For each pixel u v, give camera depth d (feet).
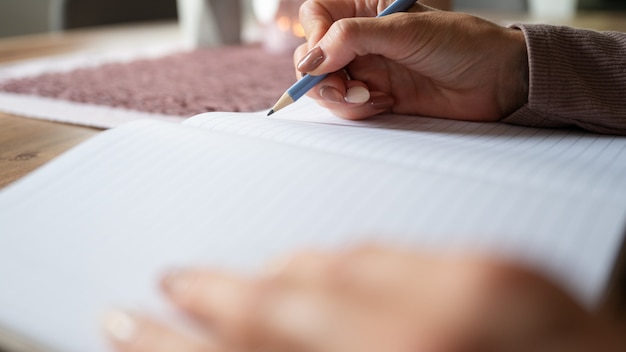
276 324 0.48
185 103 2.13
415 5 1.77
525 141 1.48
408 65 1.67
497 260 0.45
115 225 0.94
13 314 0.79
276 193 0.97
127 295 0.79
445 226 0.86
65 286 0.83
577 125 1.62
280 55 3.47
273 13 3.51
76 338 0.75
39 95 2.31
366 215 0.90
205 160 1.10
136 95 2.27
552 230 0.85
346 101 1.62
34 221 0.96
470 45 1.61
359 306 0.45
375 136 1.39
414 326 0.41
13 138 1.80
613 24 4.25
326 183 1.00
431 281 0.44
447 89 1.72
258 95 2.27
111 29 4.84
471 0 6.20
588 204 0.91
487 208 0.90
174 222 0.93
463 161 1.18
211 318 0.55
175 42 4.05
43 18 7.44
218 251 0.84
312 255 0.52
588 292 0.73
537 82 1.57
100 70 2.85
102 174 1.08
